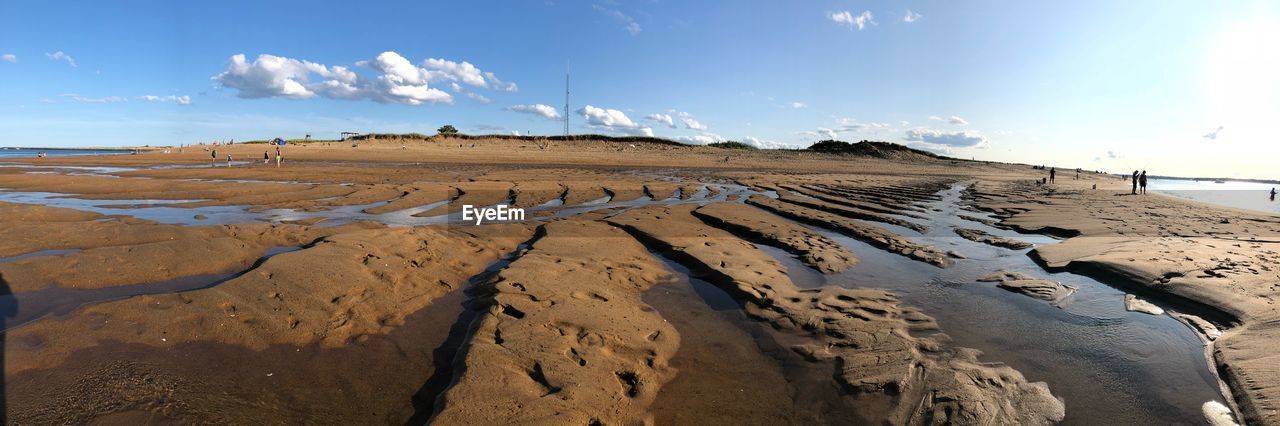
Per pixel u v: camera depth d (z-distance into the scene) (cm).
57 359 459
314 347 512
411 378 460
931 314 639
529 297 635
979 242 1097
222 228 1024
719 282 750
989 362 504
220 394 421
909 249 979
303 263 712
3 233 916
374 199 1612
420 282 707
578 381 441
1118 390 455
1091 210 1638
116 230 973
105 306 558
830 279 788
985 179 3875
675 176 3033
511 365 461
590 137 8056
